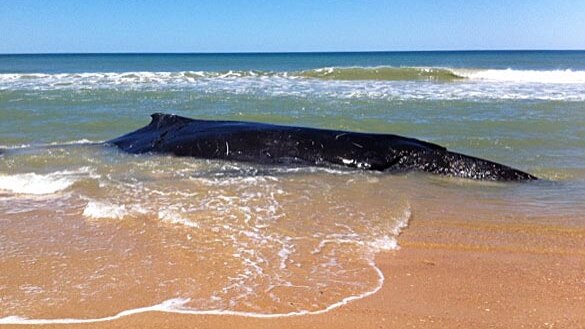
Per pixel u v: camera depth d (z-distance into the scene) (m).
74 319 3.85
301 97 17.34
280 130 9.20
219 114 13.80
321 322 3.80
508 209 6.57
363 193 7.13
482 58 76.38
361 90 19.50
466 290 4.34
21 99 17.03
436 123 12.38
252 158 8.88
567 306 4.06
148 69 48.38
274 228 5.74
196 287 4.36
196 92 19.03
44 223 6.01
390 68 25.59
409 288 4.37
